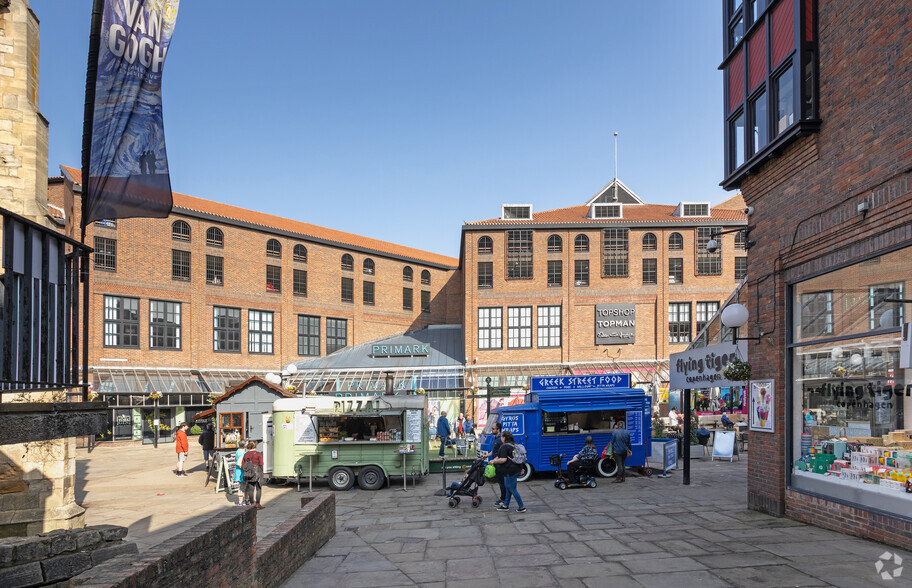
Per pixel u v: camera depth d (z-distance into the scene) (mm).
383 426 16234
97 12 6984
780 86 10422
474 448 22797
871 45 8266
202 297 40125
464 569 7941
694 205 44812
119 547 6184
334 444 15867
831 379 9375
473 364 42031
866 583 6500
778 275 10680
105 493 15961
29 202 9695
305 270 46719
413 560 8523
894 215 7812
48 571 5598
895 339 7969
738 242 42406
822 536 8789
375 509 13008
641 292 42250
